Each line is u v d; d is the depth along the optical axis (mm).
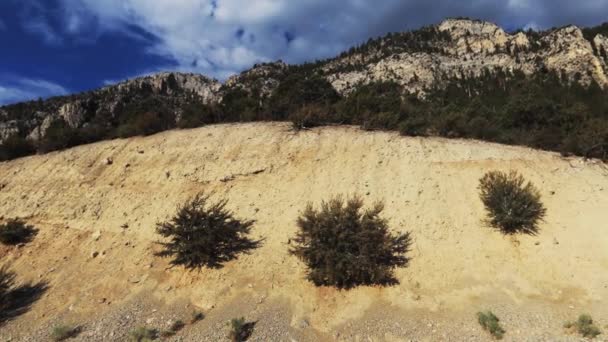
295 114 19719
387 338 7852
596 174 13750
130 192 14508
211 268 10508
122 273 10664
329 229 9914
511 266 10117
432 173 14031
